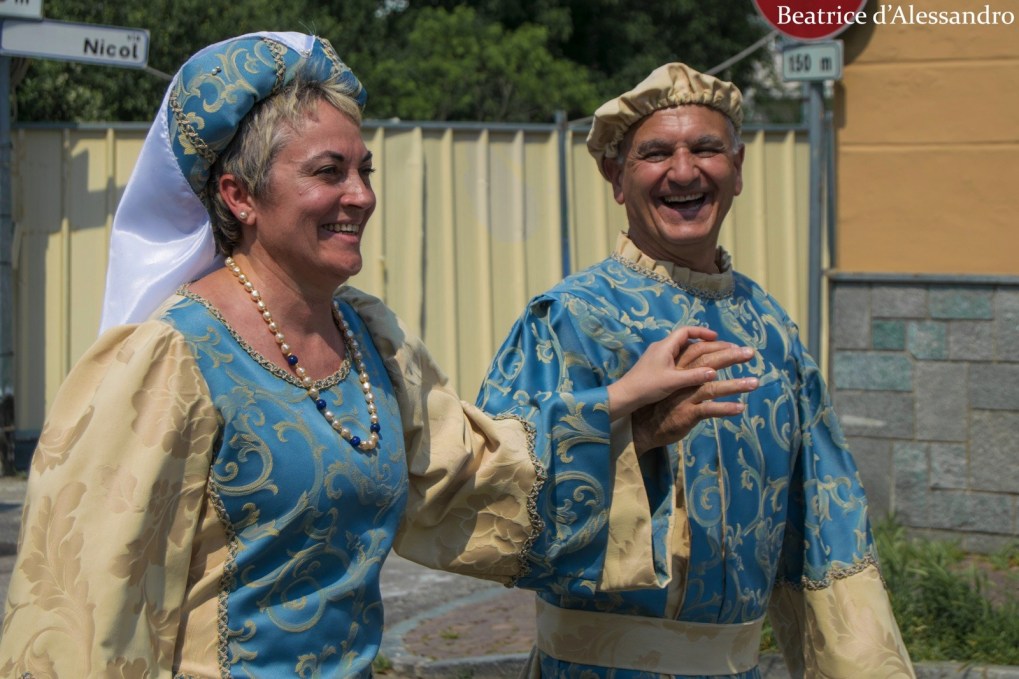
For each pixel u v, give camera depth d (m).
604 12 21.59
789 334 3.17
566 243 8.03
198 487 2.06
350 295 2.47
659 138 2.99
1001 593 5.41
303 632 2.14
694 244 3.03
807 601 3.08
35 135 7.51
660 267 3.03
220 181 2.22
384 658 4.89
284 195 2.18
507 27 20.56
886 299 6.14
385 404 2.33
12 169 7.48
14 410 7.44
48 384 7.58
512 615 5.42
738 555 2.85
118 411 2.02
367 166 2.30
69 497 1.99
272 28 13.18
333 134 2.21
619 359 2.89
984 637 4.73
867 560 3.05
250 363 2.14
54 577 1.97
